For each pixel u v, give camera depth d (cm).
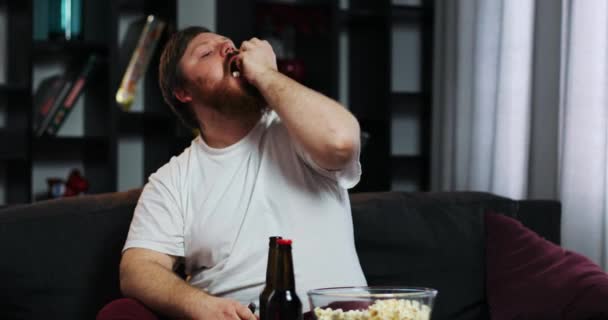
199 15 390
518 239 195
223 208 168
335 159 156
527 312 181
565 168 260
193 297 144
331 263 165
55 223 178
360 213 196
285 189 168
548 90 276
